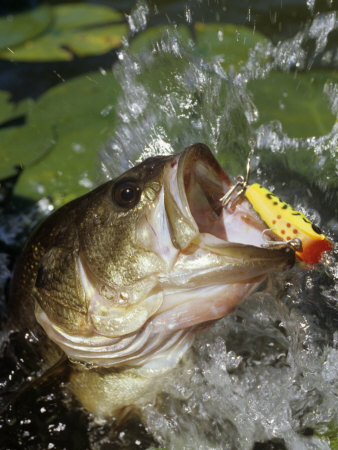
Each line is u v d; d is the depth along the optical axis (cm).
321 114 74
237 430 51
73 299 49
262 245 46
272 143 71
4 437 51
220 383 53
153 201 47
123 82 80
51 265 50
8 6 101
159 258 46
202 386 53
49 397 52
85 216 49
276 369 53
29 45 91
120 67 83
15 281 55
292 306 55
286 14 91
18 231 66
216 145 72
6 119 78
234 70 81
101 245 48
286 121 74
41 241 52
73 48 90
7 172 71
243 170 69
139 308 47
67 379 52
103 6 101
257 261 45
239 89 78
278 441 50
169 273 46
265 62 82
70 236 49
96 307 48
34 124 77
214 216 48
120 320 48
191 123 74
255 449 50
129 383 51
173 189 45
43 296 50
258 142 72
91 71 85
